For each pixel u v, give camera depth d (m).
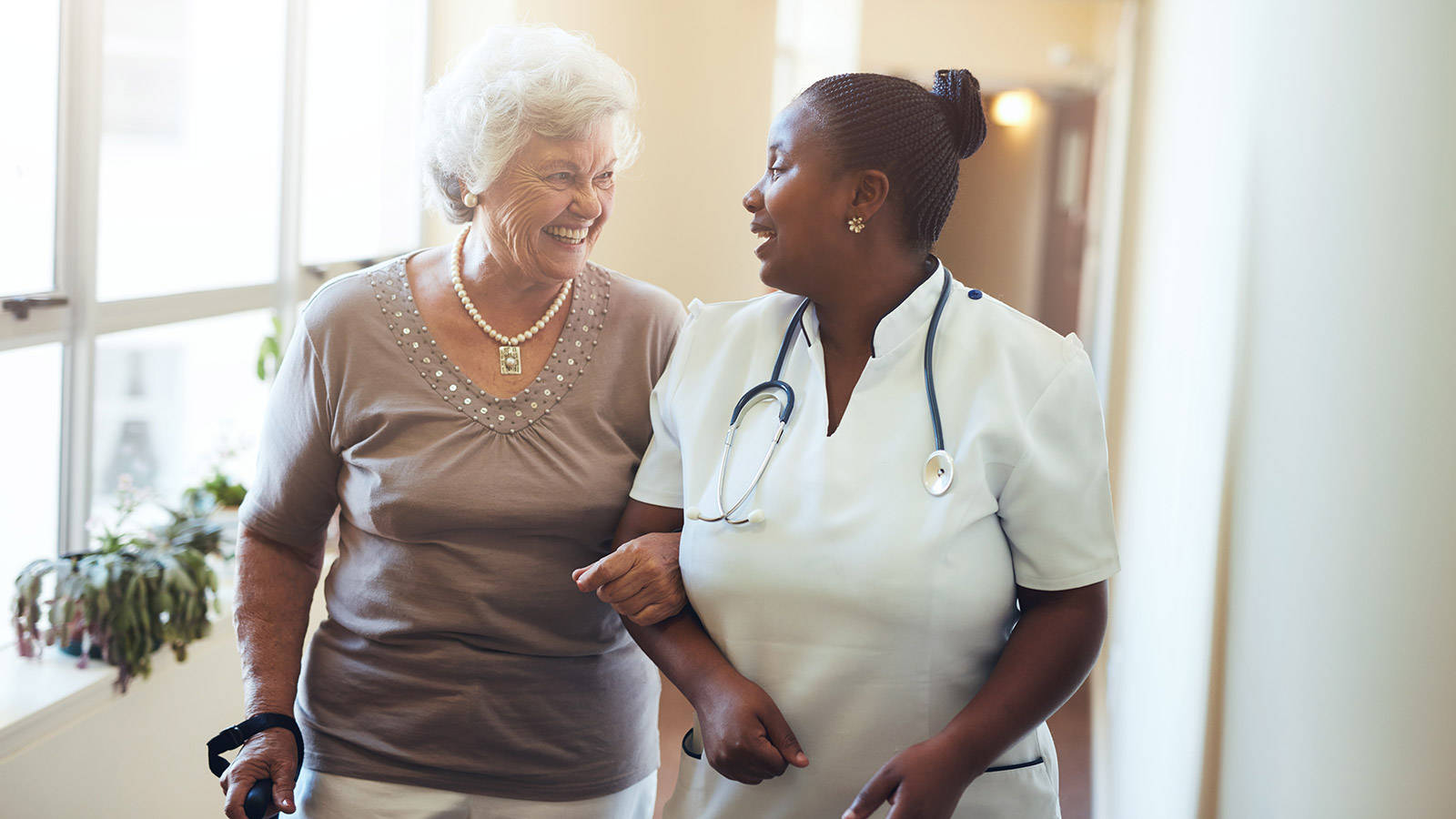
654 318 1.56
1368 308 1.00
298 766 1.44
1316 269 1.17
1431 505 0.84
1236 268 1.57
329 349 1.48
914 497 1.13
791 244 1.16
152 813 2.30
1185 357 2.04
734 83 4.05
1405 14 0.95
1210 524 1.61
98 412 2.58
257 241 3.17
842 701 1.15
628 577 1.22
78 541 2.50
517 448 1.46
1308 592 1.12
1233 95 1.76
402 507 1.43
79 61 2.37
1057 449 1.15
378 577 1.48
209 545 2.52
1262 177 1.45
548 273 1.42
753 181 4.16
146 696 2.26
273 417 1.54
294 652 1.55
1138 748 2.34
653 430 1.38
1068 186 6.32
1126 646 2.82
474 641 1.47
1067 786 3.45
